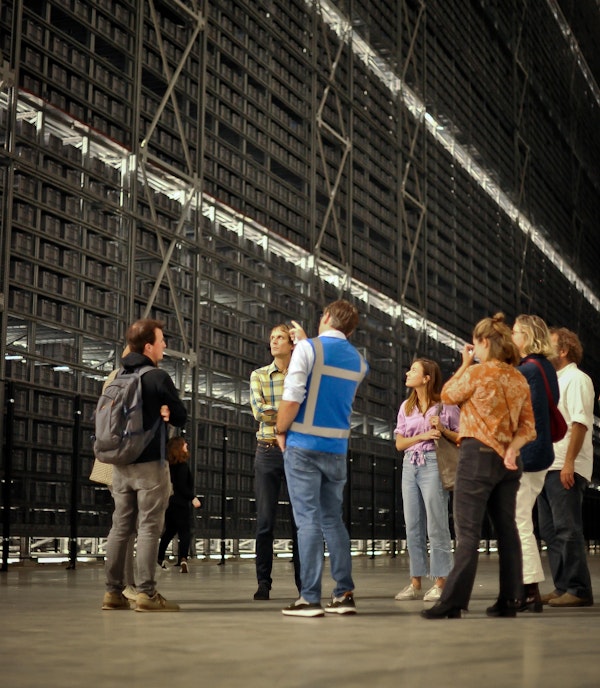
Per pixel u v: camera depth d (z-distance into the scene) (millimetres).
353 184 21938
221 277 17172
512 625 4574
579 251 41750
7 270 12281
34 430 12086
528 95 35844
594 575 10578
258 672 2965
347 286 21234
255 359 18109
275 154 19172
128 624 4504
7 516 11016
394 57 24562
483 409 5078
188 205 16125
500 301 31156
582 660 3297
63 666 3070
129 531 5484
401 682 2773
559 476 6266
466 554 5020
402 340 23609
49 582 8383
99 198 14094
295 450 5102
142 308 15125
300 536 5094
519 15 35281
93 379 14070
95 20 14547
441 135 27469
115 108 14883
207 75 17297
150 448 5383
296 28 20266
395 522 20734
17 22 12773
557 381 5926
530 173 35281
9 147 12453
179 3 16141
